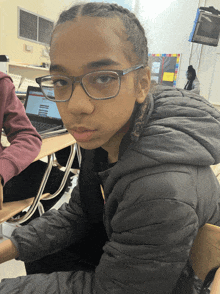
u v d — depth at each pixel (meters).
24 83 2.37
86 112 0.36
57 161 1.94
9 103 1.08
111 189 0.48
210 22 3.17
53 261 0.81
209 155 0.42
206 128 0.45
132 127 0.45
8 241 0.66
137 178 0.41
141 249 0.39
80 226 0.78
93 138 0.39
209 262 0.47
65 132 1.75
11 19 3.63
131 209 0.40
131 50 0.37
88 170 0.68
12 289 0.47
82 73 0.35
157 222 0.38
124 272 0.41
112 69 0.35
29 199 1.23
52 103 1.87
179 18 4.72
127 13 0.39
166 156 0.39
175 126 0.44
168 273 0.40
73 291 0.46
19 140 1.02
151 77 0.46
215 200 0.46
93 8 0.35
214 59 4.63
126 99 0.38
